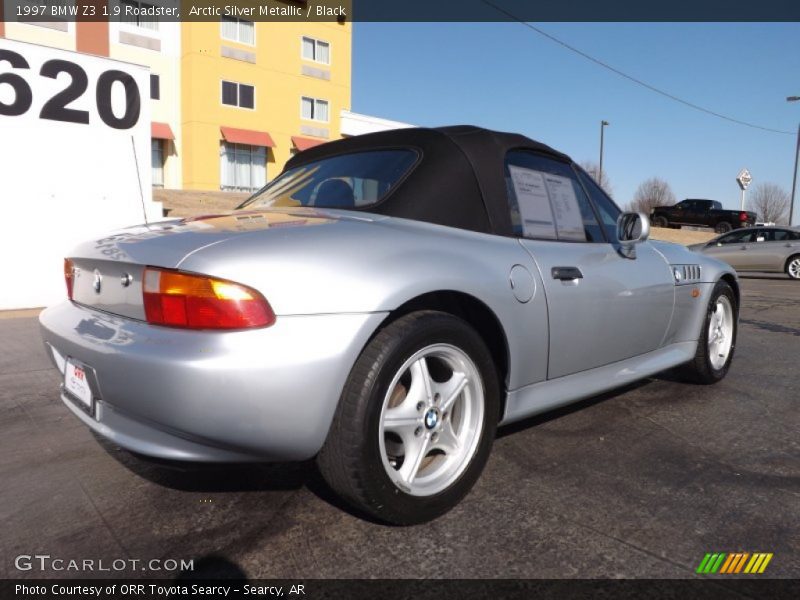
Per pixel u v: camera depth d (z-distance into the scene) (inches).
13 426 122.8
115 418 76.2
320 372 69.2
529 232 102.3
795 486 94.0
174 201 770.2
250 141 1080.2
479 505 87.1
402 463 83.0
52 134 280.2
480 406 87.0
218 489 92.7
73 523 83.0
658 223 1097.4
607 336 110.9
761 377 161.5
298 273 70.8
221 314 67.6
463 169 96.0
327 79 1206.9
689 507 86.7
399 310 81.2
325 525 81.7
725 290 150.9
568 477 96.5
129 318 76.9
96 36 888.9
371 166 101.0
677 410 131.6
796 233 556.4
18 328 233.1
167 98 1042.7
